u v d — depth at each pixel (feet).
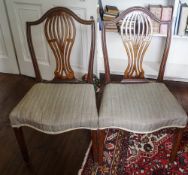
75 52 7.11
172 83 7.96
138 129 4.25
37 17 6.93
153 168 5.00
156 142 5.63
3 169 5.10
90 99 4.63
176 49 7.89
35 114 4.34
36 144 5.69
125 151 5.41
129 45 4.93
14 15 7.19
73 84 5.11
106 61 5.05
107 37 8.06
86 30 6.57
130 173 4.91
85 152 5.44
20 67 8.43
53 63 7.62
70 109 4.39
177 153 5.29
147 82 5.19
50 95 4.74
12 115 4.45
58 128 4.25
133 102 4.51
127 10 4.75
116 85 5.07
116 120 4.25
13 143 5.74
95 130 4.51
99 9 6.86
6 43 7.98
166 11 6.61
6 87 7.89
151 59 8.27
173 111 4.32
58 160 5.27
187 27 6.68
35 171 5.03
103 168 5.01
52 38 4.89
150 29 4.81
